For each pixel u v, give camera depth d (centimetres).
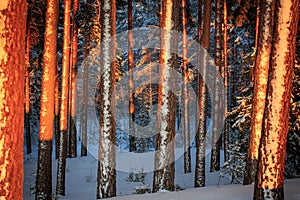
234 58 2689
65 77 1430
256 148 945
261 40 945
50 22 1064
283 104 614
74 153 2202
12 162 406
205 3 1458
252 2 1708
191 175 1698
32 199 1308
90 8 1878
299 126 1182
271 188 612
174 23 941
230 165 1234
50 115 1086
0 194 396
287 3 608
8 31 406
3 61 402
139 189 1010
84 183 1561
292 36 613
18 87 417
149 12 2361
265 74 938
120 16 2522
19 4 418
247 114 1300
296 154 1259
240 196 749
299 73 1209
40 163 1072
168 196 796
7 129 402
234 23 2153
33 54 2705
